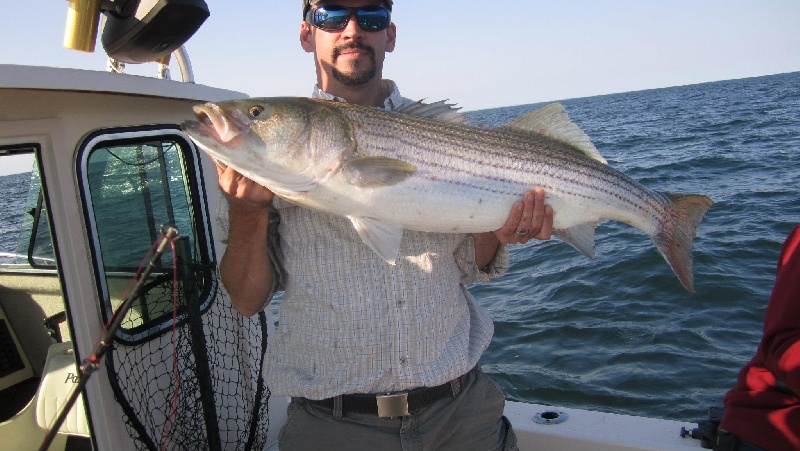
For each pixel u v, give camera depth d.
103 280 2.62
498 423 2.84
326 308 2.55
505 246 2.97
